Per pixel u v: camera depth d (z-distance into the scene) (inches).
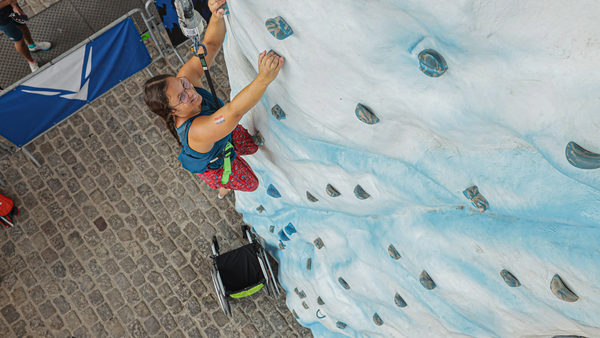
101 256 241.1
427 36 49.4
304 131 91.4
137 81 262.2
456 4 40.7
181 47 262.7
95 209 246.8
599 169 42.6
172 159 253.9
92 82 209.0
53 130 255.9
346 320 157.0
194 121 85.0
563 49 38.2
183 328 232.4
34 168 251.1
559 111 42.6
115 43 198.4
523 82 43.6
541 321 73.0
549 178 52.6
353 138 79.7
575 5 35.1
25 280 237.8
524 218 61.9
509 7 38.3
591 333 65.1
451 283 83.7
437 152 66.9
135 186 250.2
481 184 61.7
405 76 56.1
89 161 252.7
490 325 85.5
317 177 106.2
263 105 100.3
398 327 128.4
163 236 244.4
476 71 47.8
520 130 48.3
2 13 210.5
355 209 106.3
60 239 243.0
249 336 231.5
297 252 184.5
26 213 245.8
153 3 256.7
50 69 188.1
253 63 84.7
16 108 198.1
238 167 118.6
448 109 55.5
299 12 57.1
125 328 231.9
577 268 54.8
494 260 71.2
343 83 65.6
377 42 53.6
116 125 257.1
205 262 241.8
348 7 51.8
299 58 66.0
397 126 68.5
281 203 153.9
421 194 77.0
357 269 125.3
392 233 98.5
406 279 104.2
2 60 252.7
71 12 256.5
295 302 211.5
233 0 66.5
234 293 206.1
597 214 48.5
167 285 238.1
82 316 233.5
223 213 248.4
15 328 231.8
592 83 38.0
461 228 74.3
